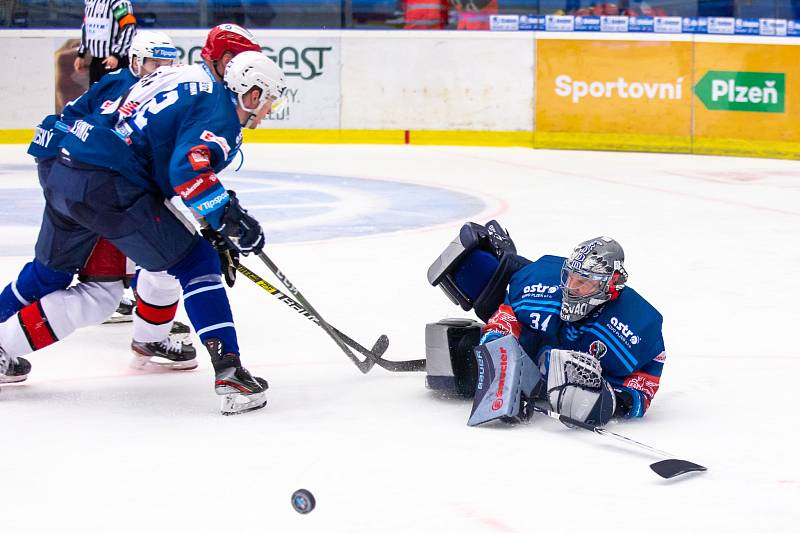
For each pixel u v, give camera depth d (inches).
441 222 875.4
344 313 563.8
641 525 286.2
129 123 390.3
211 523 288.0
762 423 379.9
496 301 418.0
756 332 525.0
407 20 1493.6
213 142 381.1
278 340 509.0
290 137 1507.1
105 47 1147.9
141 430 372.2
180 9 1508.4
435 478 321.7
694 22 1428.4
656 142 1454.2
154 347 456.4
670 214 932.0
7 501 304.8
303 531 281.9
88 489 313.9
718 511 296.4
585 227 856.3
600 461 337.7
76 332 525.0
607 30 1446.9
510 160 1348.4
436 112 1492.4
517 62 1472.7
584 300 366.0
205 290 396.5
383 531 281.4
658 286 635.5
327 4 1494.8
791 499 305.7
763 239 805.2
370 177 1176.8
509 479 321.1
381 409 397.4
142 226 389.7
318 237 795.4
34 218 868.0
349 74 1489.9
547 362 384.5
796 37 1408.7
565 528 284.0
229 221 383.2
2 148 1440.7
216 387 390.6
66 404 405.1
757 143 1428.4
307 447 352.2
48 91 1477.6
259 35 1487.5
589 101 1461.6
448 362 400.2
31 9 1481.3
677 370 455.5
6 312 425.4
